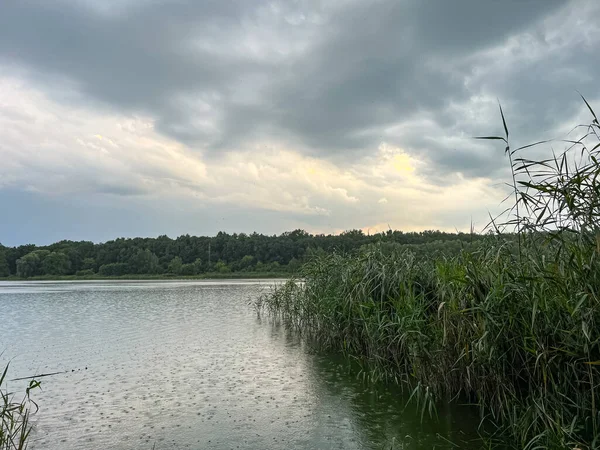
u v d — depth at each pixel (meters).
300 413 6.84
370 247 11.11
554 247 5.16
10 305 25.61
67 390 8.28
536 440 4.84
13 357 11.31
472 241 6.94
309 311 13.49
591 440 4.78
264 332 14.79
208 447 5.68
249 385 8.43
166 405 7.34
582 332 4.68
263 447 5.66
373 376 8.36
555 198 4.68
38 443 5.85
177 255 78.12
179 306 24.12
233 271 68.94
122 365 10.27
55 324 17.36
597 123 4.43
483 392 6.18
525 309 5.41
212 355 11.19
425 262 9.26
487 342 5.58
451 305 6.25
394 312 8.48
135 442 5.85
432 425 6.13
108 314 20.70
